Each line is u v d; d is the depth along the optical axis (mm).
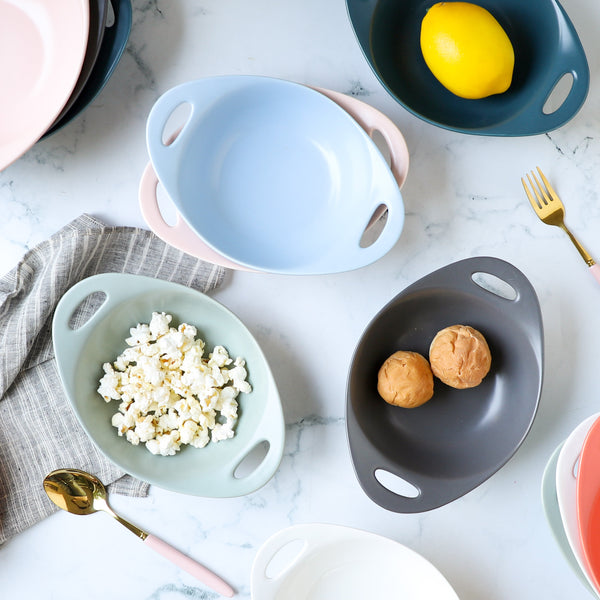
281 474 944
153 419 905
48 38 899
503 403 915
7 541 937
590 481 762
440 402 927
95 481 926
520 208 954
